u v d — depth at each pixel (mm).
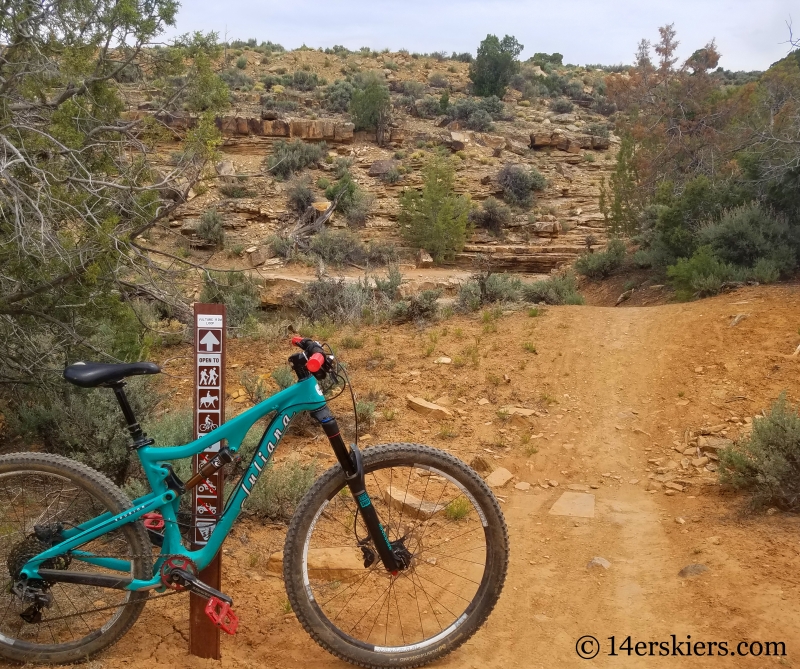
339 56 67250
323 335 11102
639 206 27969
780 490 4660
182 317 7766
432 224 32781
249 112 45500
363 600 3668
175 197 6531
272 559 4035
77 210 5469
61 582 2877
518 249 33188
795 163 14883
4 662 2924
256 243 31688
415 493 5332
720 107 26031
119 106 6355
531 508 5453
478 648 3264
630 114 30125
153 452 2885
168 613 3395
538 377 8820
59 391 6145
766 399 7312
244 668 2945
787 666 2949
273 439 2928
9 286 5969
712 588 3699
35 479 3074
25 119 6082
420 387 8438
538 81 66250
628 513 5273
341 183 35781
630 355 9578
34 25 5848
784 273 14070
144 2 6137
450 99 58906
